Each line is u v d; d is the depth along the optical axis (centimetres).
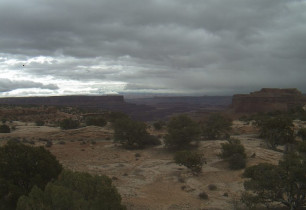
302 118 6962
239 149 3114
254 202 1470
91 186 1269
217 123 5666
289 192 1452
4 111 9838
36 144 4284
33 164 1670
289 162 1465
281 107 16075
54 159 1856
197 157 2722
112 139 5484
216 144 4188
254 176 1580
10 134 5325
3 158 1612
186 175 2673
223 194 2064
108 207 1216
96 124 7069
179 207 1812
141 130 4706
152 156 3941
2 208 1447
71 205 1028
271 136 4172
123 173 2872
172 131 4419
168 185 2388
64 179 1298
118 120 4872
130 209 1773
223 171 2759
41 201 1041
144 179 2620
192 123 4862
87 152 3991
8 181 1516
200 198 2000
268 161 2920
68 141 4966
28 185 1620
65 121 6600
